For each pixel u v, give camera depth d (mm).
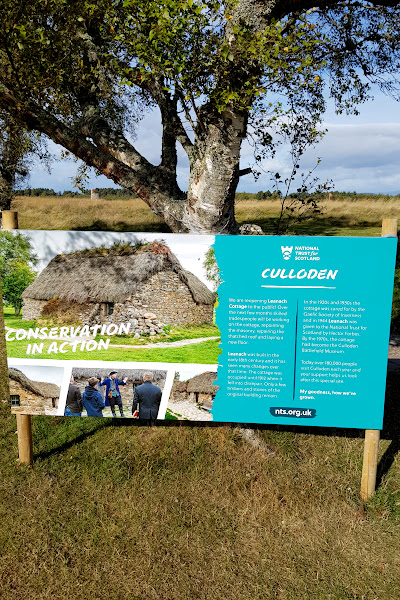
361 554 3154
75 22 4168
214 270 3342
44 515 3418
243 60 3492
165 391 3566
